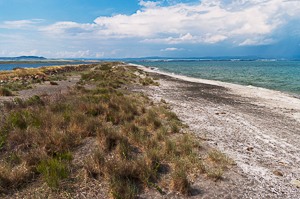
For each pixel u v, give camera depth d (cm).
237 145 760
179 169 519
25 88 1770
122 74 3216
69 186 459
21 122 745
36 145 602
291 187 504
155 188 471
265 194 470
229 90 2245
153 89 2145
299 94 2117
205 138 802
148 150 612
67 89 1673
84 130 716
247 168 586
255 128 982
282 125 1052
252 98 1805
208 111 1285
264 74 4797
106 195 440
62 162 527
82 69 5131
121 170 495
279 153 709
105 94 1391
